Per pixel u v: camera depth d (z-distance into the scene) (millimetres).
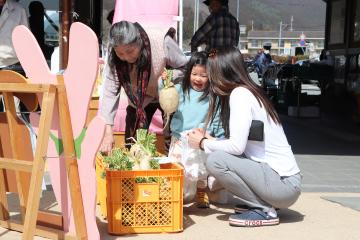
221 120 3975
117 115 5098
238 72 3783
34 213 3104
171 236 3600
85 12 7863
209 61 3857
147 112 4594
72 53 3191
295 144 8266
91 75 3121
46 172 4555
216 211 4258
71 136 3252
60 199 3455
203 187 4258
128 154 3830
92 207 3238
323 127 10078
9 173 3697
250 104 3723
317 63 11703
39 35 7062
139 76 4035
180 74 4238
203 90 4125
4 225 3762
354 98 10539
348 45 11047
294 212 4309
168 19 5551
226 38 6570
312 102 11852
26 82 3299
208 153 3826
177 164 3779
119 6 5605
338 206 4543
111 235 3590
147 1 5516
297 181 3855
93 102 4848
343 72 11156
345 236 3695
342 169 6375
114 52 3945
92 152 3186
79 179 3275
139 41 3855
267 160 3826
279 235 3676
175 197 3637
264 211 3875
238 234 3672
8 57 5691
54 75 3322
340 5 11625
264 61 17219
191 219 4020
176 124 4148
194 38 6711
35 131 3445
